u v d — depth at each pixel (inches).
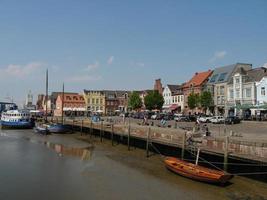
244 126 2301.9
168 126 2236.7
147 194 986.1
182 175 1161.4
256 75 3250.5
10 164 1411.2
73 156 1617.9
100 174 1230.3
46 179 1160.2
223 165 1128.2
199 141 1332.4
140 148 1833.2
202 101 3700.8
